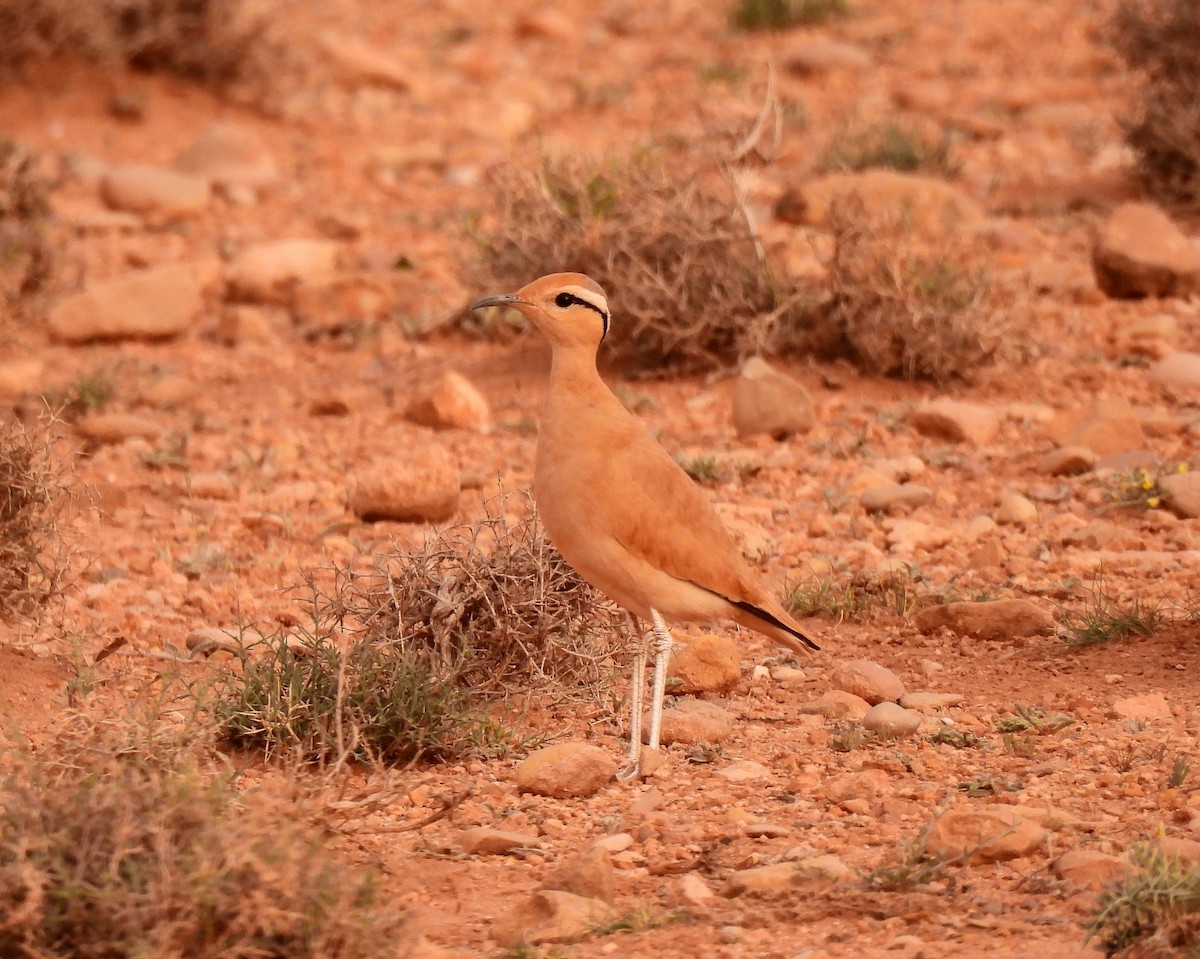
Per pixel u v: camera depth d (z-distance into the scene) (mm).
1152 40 51344
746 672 23672
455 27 75375
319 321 44375
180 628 25406
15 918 13031
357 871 16016
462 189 56031
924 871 16203
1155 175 50438
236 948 13289
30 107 58812
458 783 19797
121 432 36000
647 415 36188
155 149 58312
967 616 24641
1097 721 20891
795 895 15930
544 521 20031
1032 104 61750
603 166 40312
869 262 37750
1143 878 14508
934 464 32781
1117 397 34688
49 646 23859
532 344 41281
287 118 62312
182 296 44281
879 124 57344
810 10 73125
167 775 15703
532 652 22234
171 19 61219
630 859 17172
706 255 38156
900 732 20812
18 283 44125
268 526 30344
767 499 31281
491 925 15609
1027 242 45938
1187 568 26891
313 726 20125
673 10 77375
